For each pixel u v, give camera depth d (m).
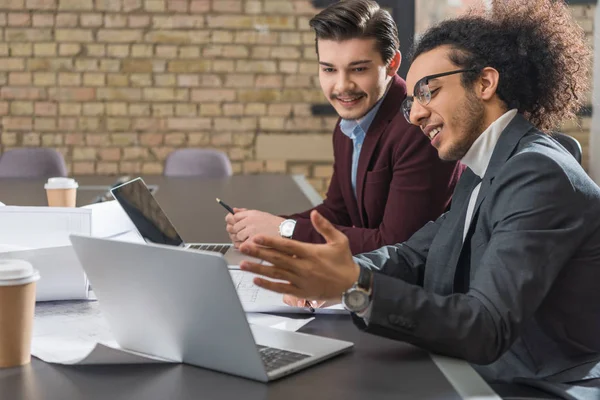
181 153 4.70
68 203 2.61
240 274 1.85
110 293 1.22
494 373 1.42
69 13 5.93
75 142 6.03
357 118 2.21
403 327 1.23
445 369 1.21
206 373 1.19
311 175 6.14
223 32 5.99
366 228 2.22
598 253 1.39
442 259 1.55
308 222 2.16
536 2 1.55
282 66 6.03
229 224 2.24
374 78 2.15
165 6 5.94
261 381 1.15
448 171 2.11
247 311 1.55
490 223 1.40
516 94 1.49
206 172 4.65
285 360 1.23
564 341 1.42
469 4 1.62
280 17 5.99
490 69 1.46
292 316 1.53
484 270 1.29
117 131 6.04
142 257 1.14
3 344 1.21
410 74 1.53
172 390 1.12
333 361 1.26
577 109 1.64
